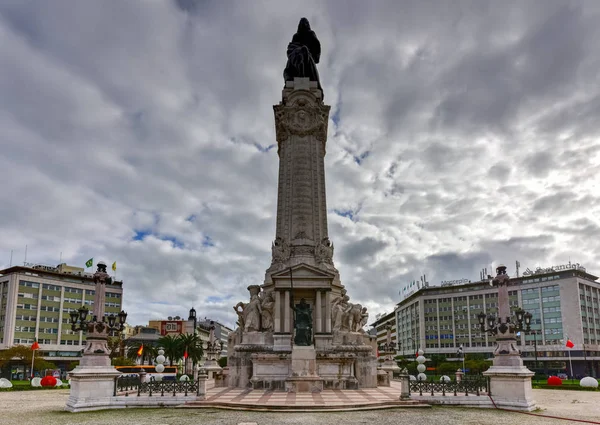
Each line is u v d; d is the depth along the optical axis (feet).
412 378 146.72
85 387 86.79
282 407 83.76
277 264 151.84
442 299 404.57
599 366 331.57
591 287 348.59
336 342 135.54
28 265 327.06
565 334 331.98
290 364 121.08
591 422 70.85
